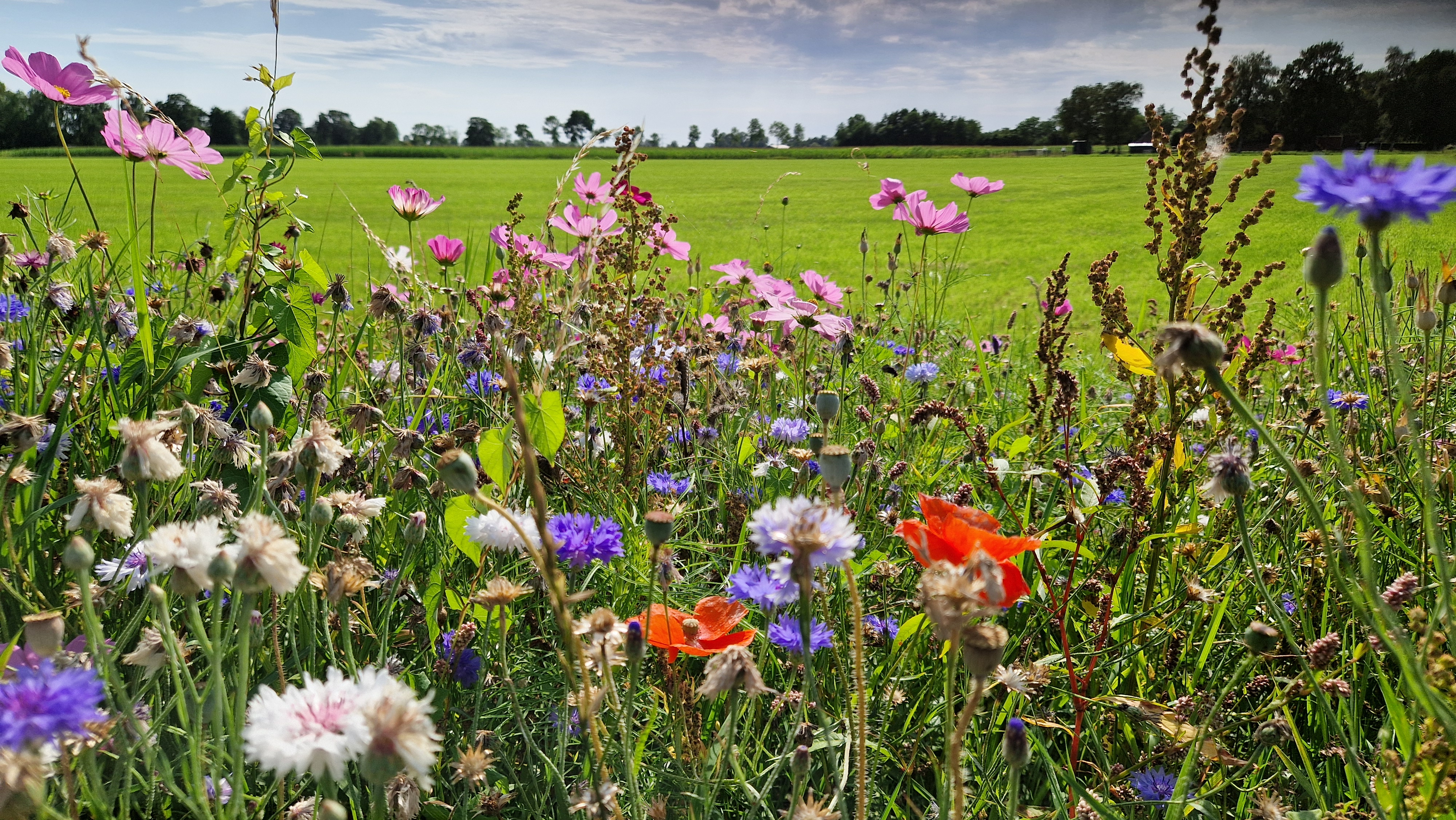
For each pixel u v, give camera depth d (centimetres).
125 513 136
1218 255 1136
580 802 125
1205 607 208
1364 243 338
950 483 292
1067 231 2112
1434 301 243
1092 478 227
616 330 302
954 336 557
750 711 172
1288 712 171
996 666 96
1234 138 214
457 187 3834
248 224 277
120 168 2730
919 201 444
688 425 318
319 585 144
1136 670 196
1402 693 164
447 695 170
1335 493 238
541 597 178
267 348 259
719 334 384
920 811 157
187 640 160
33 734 78
